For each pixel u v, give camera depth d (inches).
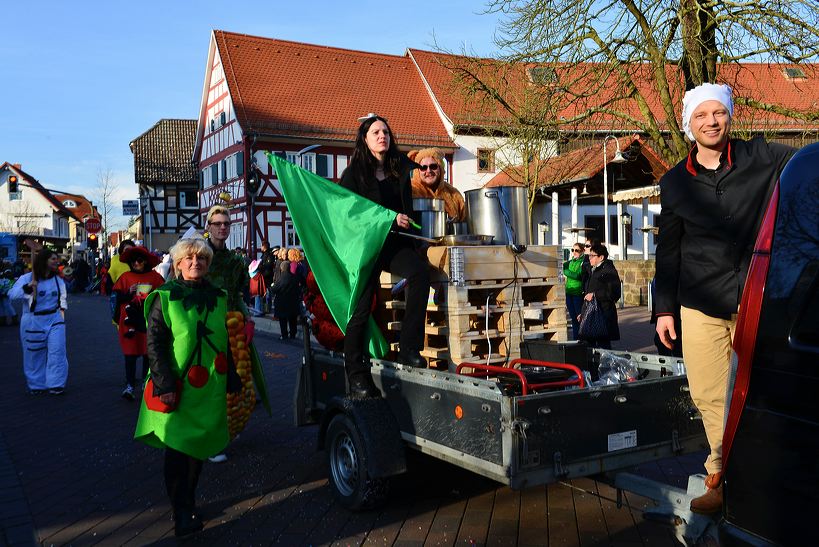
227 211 230.7
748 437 96.9
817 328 89.6
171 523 179.9
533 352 192.9
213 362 173.2
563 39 525.7
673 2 480.1
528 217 213.8
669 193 136.8
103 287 1423.5
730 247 128.5
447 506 185.6
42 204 2994.6
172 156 2042.3
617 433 147.2
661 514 134.8
